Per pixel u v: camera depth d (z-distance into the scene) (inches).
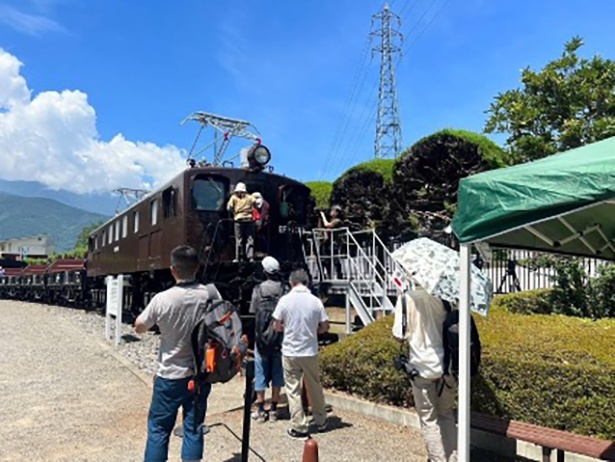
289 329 209.8
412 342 169.5
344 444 202.4
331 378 264.5
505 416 190.7
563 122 469.7
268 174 448.5
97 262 801.6
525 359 189.3
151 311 150.3
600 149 144.9
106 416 239.3
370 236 566.6
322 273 458.9
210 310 152.4
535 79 486.6
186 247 158.7
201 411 152.5
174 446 197.8
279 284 233.0
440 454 164.2
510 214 135.3
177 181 433.1
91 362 367.2
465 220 145.9
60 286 1006.4
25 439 208.4
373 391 241.6
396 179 569.3
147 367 347.6
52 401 265.3
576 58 486.9
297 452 193.5
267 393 282.4
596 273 344.2
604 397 171.9
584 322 235.5
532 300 341.4
